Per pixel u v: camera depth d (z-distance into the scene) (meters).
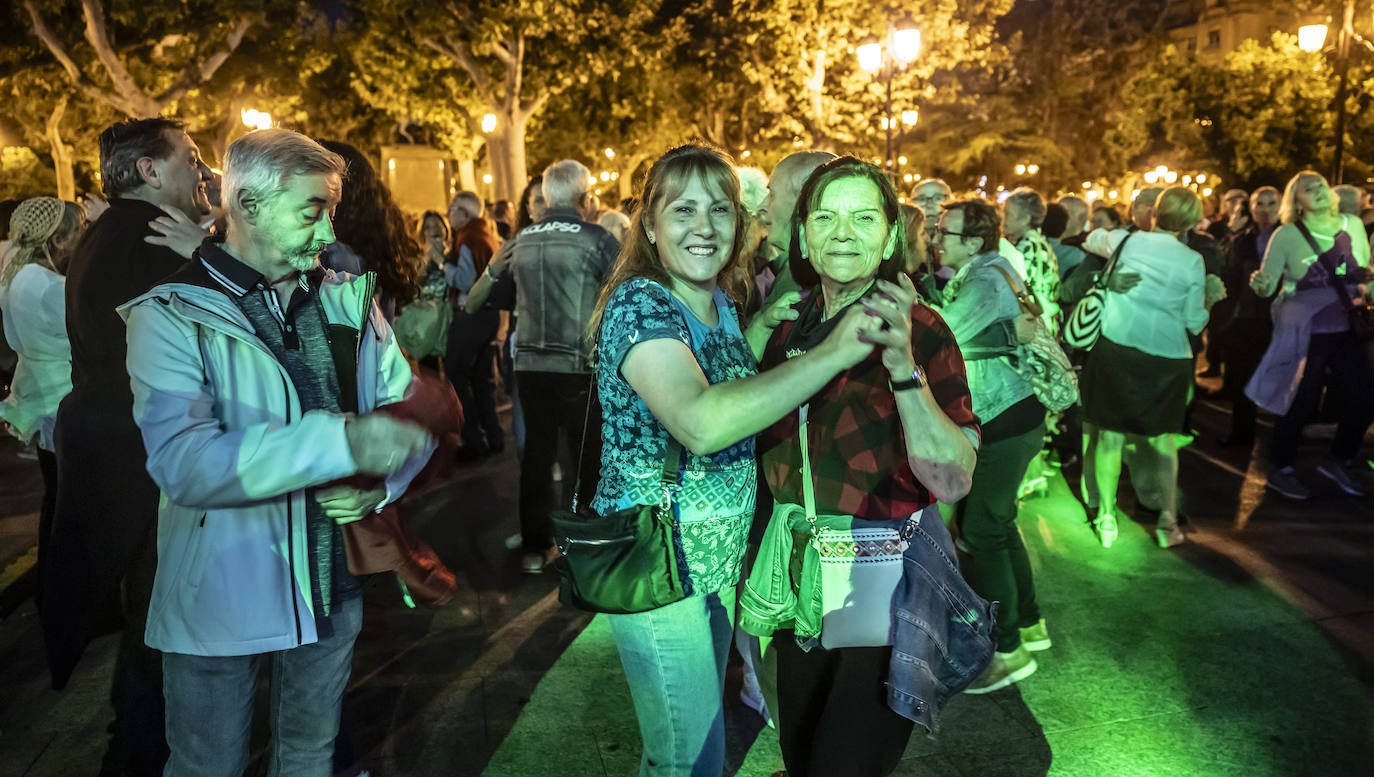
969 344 3.44
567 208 4.58
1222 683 3.58
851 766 2.11
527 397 4.63
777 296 2.71
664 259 2.07
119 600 3.09
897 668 2.04
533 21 21.77
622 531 1.96
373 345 2.20
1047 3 43.34
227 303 1.88
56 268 3.83
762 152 31.98
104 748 3.16
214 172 3.35
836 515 2.11
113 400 2.62
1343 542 5.03
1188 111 30.52
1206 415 8.03
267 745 3.15
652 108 28.66
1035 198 4.77
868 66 12.14
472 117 25.28
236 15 21.78
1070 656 3.79
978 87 42.66
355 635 2.17
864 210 2.09
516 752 3.16
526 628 4.09
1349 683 3.57
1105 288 4.79
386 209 3.38
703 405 1.78
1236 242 8.01
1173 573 4.63
